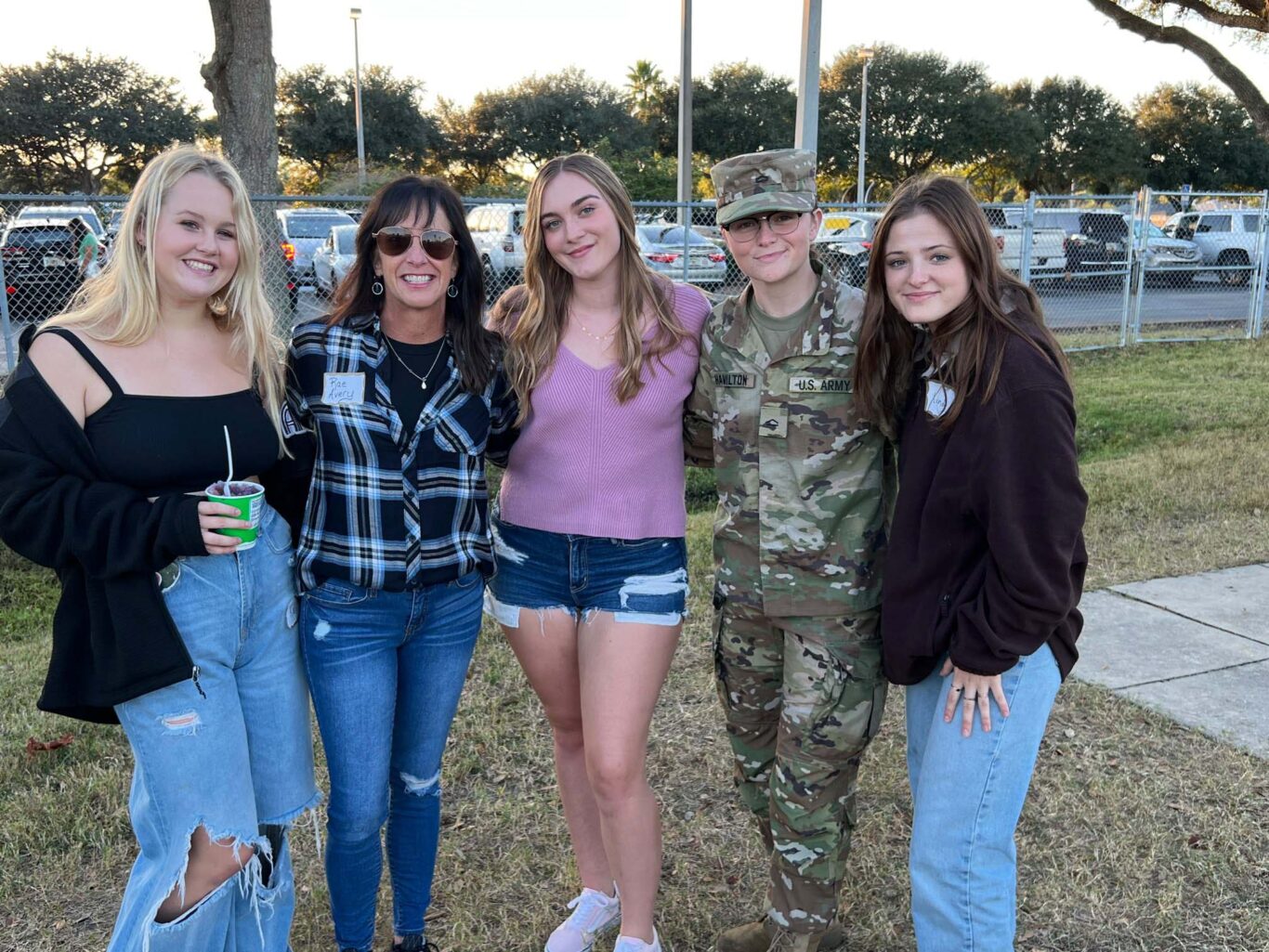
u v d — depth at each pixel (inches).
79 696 81.0
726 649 99.1
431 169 1737.2
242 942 89.5
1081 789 128.1
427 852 99.2
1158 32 511.8
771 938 102.6
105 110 1421.0
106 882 114.7
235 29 325.1
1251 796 125.0
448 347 92.4
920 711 88.8
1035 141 1753.2
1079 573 80.3
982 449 77.2
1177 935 102.2
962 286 79.0
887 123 1740.9
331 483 88.5
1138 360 509.4
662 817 127.4
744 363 92.4
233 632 82.8
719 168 89.4
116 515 76.3
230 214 82.0
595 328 96.6
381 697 90.4
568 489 95.7
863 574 91.3
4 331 305.7
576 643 99.8
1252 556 213.5
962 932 80.4
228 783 83.0
